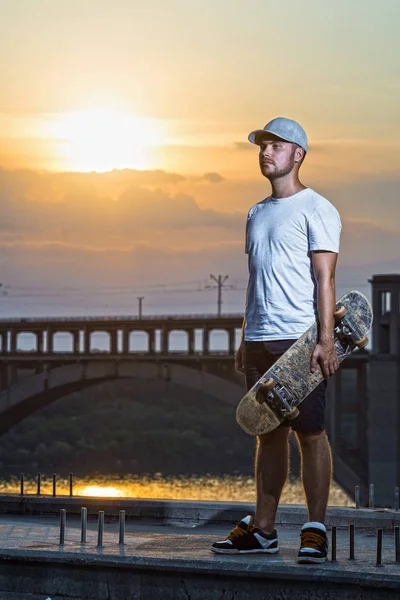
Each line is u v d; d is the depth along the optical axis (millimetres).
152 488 83250
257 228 6457
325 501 6211
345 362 66750
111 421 130000
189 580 5809
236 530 6352
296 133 6441
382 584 5379
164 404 147375
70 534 7230
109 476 92875
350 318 6195
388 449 64250
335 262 6293
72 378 81312
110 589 5980
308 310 6293
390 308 64500
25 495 9039
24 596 6168
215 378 74875
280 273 6320
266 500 6395
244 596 5703
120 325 80812
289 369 6098
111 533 7250
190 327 77500
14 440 111938
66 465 102750
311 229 6285
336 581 5484
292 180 6465
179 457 110312
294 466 74500
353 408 66438
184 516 8461
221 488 84188
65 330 82812
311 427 6188
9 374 85875
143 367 77312
